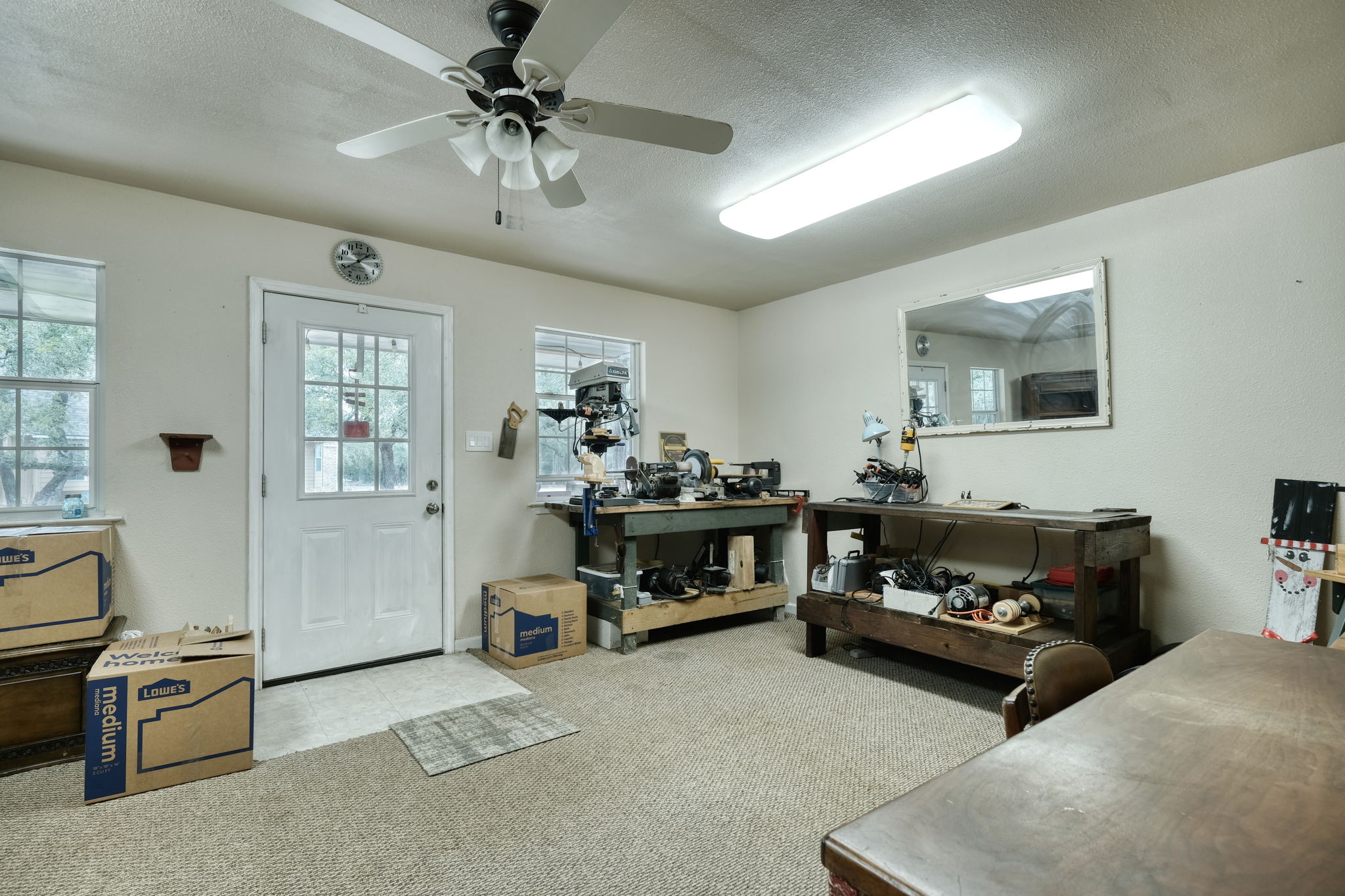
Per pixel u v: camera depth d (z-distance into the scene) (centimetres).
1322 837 71
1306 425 249
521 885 165
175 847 181
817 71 198
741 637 400
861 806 202
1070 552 319
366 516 340
